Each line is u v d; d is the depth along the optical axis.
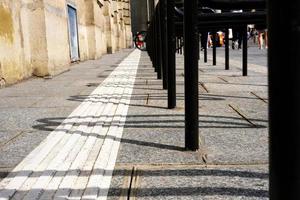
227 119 2.88
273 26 0.68
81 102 3.92
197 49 2.05
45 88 5.20
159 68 5.81
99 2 14.78
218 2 2.35
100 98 4.13
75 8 10.87
